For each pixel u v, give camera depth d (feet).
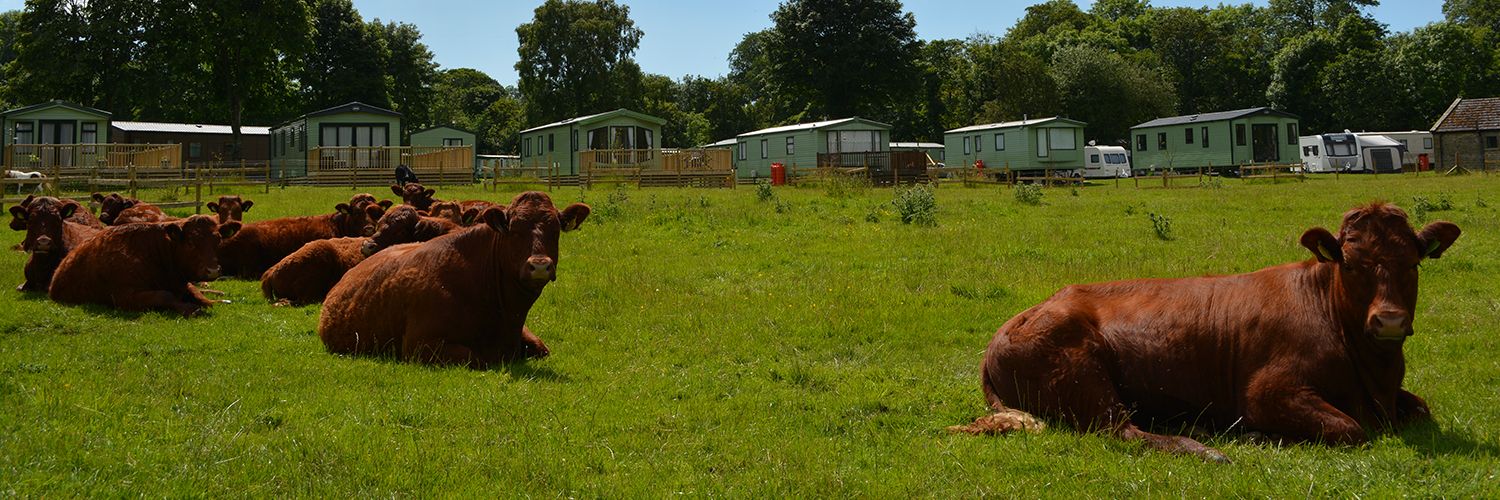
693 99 366.63
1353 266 18.29
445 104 336.70
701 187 140.77
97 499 15.38
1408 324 17.49
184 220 36.27
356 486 16.44
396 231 38.88
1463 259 47.78
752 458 19.01
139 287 34.83
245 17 178.70
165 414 20.70
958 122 298.35
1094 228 67.51
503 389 24.17
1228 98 309.83
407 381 24.64
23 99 189.88
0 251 52.26
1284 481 16.67
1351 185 132.26
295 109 234.17
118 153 135.54
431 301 27.53
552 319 35.17
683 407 23.11
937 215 79.66
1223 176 198.08
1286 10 357.20
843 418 22.57
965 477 17.60
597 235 62.44
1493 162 188.44
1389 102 271.08
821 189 126.62
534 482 17.10
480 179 164.04
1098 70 259.80
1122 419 19.67
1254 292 20.24
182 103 214.07
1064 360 20.16
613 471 17.95
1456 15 339.98
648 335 32.78
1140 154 217.36
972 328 34.35
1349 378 18.89
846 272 48.01
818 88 256.32
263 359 27.22
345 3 235.81
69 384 22.75
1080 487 16.99
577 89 274.77
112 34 178.50
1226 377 19.99
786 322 34.73
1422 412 20.44
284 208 81.00
